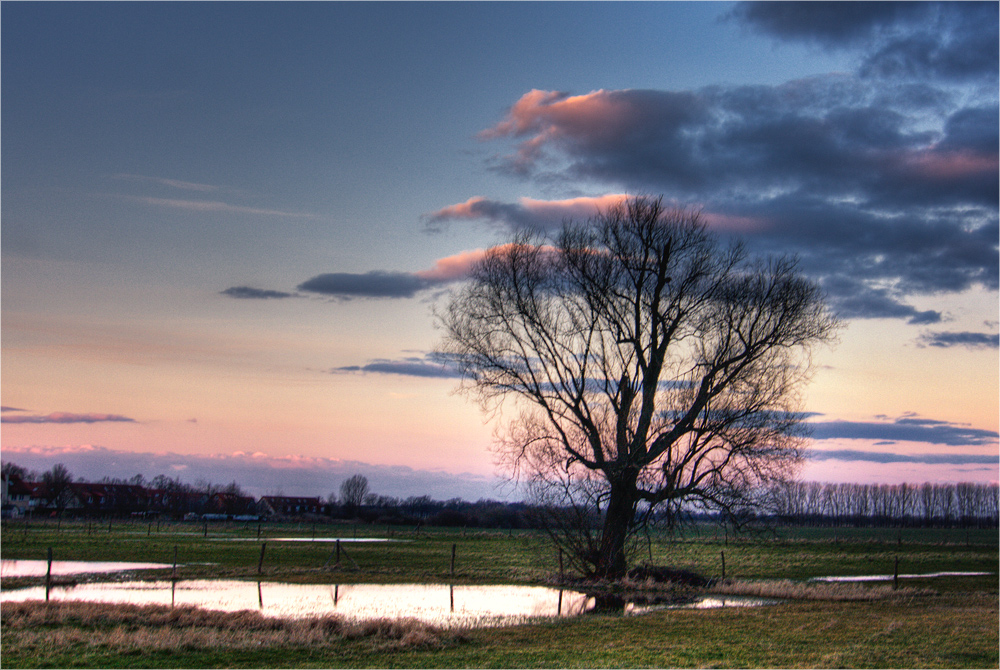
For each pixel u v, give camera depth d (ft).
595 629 69.62
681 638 64.90
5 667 49.57
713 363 116.98
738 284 119.03
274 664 51.52
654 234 121.60
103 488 572.92
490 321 122.72
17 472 552.82
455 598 94.73
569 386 121.19
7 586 102.53
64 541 205.05
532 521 124.67
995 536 431.43
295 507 558.97
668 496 115.14
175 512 495.00
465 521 373.40
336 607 84.53
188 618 67.51
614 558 118.21
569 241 123.54
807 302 117.19
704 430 114.73
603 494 118.93
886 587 119.55
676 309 120.78
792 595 104.22
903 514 645.10
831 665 53.93
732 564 165.58
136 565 137.59
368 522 447.83
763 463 111.75
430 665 52.24
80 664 50.57
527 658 55.06
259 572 119.55
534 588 107.34
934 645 62.49
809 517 629.92
